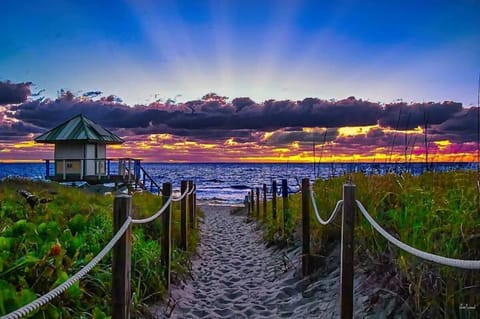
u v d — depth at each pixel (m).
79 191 14.14
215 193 52.62
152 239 7.79
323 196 7.61
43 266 4.47
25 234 5.48
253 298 6.43
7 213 7.36
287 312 5.72
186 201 9.16
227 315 5.73
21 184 14.29
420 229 4.75
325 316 5.28
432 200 5.45
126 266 3.65
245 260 9.27
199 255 9.65
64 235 5.63
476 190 5.39
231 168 137.62
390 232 5.50
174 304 5.79
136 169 31.66
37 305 2.49
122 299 3.60
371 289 5.10
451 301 3.92
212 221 19.39
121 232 3.54
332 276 6.29
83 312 4.34
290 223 9.41
